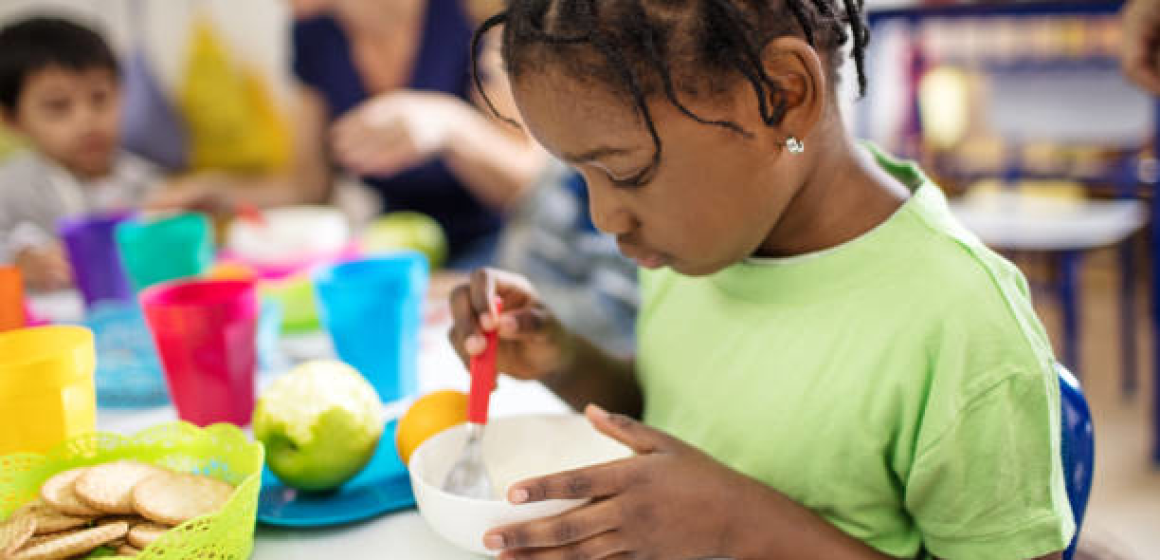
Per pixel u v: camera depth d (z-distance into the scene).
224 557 0.57
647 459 0.59
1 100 1.74
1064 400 0.68
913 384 0.65
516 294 0.82
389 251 1.18
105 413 0.88
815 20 0.61
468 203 1.90
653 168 0.59
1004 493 0.61
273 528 0.66
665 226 0.62
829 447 0.69
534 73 0.58
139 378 0.93
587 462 0.70
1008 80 2.63
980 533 0.62
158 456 0.67
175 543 0.53
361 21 1.92
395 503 0.68
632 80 0.55
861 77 0.65
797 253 0.72
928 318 0.64
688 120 0.57
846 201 0.69
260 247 1.31
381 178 1.87
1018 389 0.61
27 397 0.67
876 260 0.68
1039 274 3.12
